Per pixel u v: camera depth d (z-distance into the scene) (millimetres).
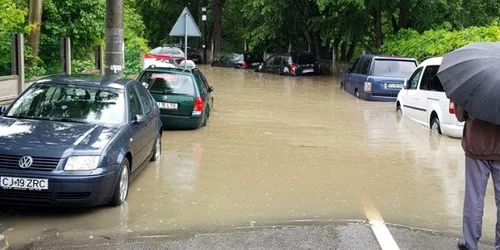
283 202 7129
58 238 5652
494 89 4820
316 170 9031
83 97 7641
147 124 8414
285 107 17844
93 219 6266
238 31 55250
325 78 32125
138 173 8125
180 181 8078
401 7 28328
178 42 55094
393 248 5500
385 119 15141
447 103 11992
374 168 9266
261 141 11586
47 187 6039
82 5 16734
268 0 36844
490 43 5324
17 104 7523
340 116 15719
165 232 5879
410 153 10531
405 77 19391
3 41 12141
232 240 5656
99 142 6508
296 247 5484
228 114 15930
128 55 23047
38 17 14273
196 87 12914
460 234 5980
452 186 8148
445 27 27484
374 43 30984
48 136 6512
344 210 6824
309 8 36875
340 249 5449
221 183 8023
